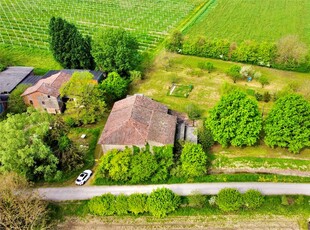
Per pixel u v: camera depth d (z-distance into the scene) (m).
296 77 84.75
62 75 77.38
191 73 87.44
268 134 60.00
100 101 68.62
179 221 50.44
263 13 127.88
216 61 94.12
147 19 125.12
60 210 52.19
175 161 57.59
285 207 51.47
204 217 50.78
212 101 76.06
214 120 60.84
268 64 88.81
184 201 52.47
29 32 112.25
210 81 84.44
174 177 56.12
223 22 121.06
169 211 50.41
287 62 85.88
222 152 62.22
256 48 89.00
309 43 101.31
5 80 80.50
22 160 52.41
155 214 50.09
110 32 81.12
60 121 61.91
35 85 74.25
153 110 64.00
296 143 58.38
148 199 50.56
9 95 73.62
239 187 54.50
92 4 140.75
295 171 57.84
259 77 81.94
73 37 84.31
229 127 58.97
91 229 49.78
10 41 106.19
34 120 57.62
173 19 125.19
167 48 97.94
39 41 106.50
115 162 54.69
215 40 94.44
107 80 75.38
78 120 68.31
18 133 53.16
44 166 54.72
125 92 78.69
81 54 85.00
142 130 58.47
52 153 57.03
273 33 110.12
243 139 59.34
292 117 57.03
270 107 73.19
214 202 51.56
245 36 108.94
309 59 85.88
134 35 111.31
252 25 117.38
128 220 50.81
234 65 85.75
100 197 51.25
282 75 85.88
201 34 111.69
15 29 115.12
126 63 81.31
